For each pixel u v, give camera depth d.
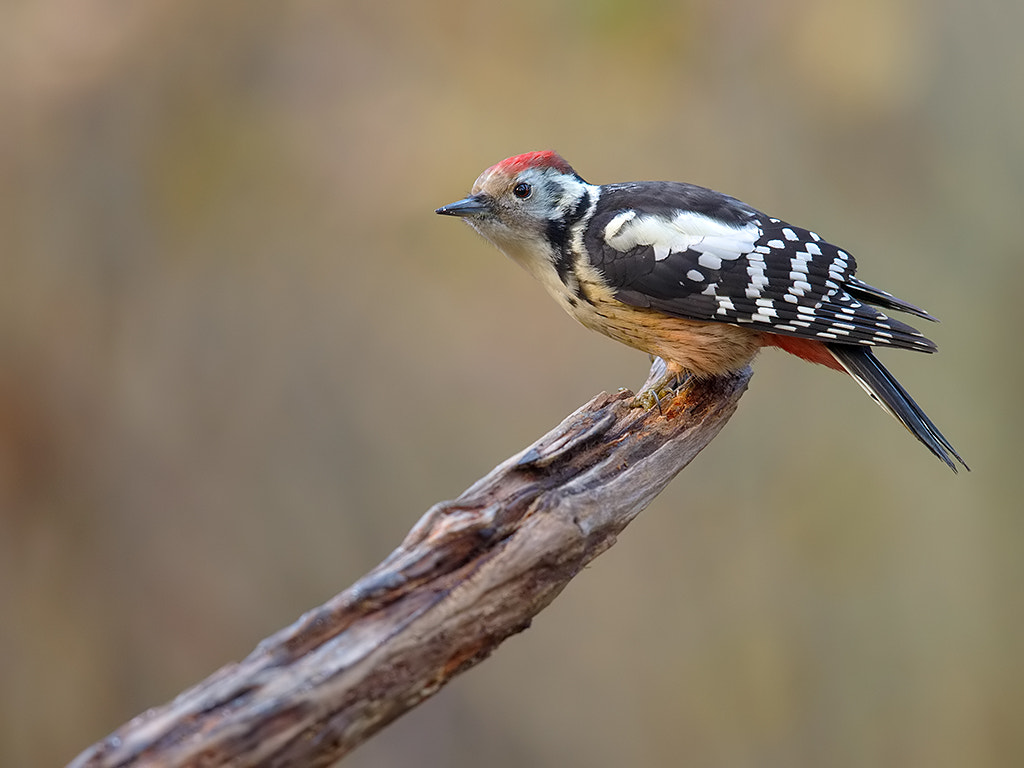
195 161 12.88
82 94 12.78
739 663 13.45
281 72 13.03
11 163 12.73
